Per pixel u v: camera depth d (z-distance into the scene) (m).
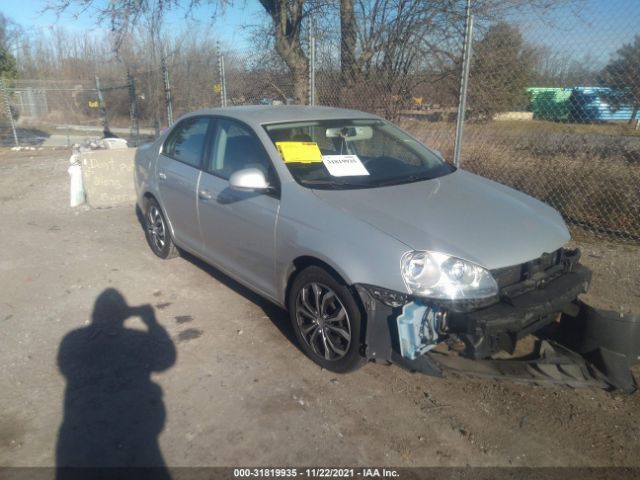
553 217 3.57
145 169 5.37
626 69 5.31
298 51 9.02
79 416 3.00
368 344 2.97
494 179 6.56
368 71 7.74
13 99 24.09
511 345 2.90
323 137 4.07
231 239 4.02
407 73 7.20
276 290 3.65
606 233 5.80
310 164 3.69
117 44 9.92
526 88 6.09
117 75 24.89
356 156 3.99
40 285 4.84
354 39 7.96
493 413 2.99
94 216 7.21
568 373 3.22
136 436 2.83
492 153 6.51
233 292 4.64
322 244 3.12
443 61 6.68
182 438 2.81
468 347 2.77
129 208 7.63
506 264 2.90
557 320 3.83
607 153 5.87
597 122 5.77
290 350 3.66
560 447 2.72
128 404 3.10
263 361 3.53
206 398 3.14
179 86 11.78
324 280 3.18
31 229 6.62
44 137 20.59
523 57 6.01
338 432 2.84
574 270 3.29
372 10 7.66
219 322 4.09
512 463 2.62
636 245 5.47
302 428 2.88
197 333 3.92
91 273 5.12
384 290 2.85
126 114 24.67
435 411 3.01
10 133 21.39
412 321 2.72
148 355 3.63
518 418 2.94
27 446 2.77
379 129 4.46
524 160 6.36
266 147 3.75
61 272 5.15
